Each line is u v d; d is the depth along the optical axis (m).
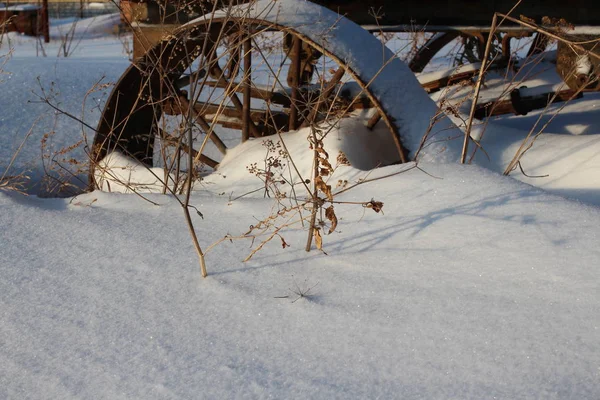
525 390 2.08
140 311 2.65
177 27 5.25
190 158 3.07
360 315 2.56
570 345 2.28
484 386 2.11
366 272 2.89
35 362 2.33
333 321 2.53
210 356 2.34
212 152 7.77
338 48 4.54
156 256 3.12
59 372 2.27
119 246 3.23
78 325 2.56
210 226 3.47
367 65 4.55
